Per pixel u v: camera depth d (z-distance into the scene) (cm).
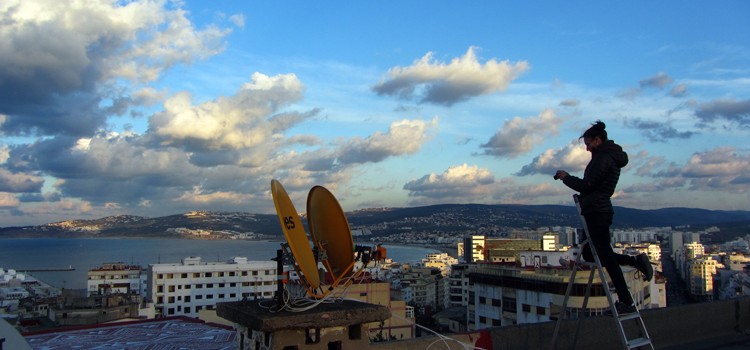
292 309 524
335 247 601
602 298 4088
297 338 511
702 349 965
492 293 5344
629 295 620
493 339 788
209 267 10612
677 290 19038
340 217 602
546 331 841
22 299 9962
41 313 8250
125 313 7481
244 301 595
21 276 16650
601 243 615
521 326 820
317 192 620
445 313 9556
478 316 5575
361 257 582
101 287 11881
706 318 1037
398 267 18138
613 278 625
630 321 936
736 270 16075
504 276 5150
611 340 912
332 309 531
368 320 537
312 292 554
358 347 541
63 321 6931
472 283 5766
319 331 518
